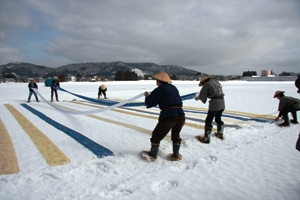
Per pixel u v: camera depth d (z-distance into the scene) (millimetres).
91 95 18547
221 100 4820
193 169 3551
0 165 3662
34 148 4566
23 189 2928
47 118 7820
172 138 3941
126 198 2713
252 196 2781
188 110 10133
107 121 7402
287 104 6473
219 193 2850
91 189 2916
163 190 2953
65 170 3457
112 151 4352
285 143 4906
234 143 4973
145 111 9641
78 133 5734
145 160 3918
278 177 3285
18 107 10828
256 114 8945
